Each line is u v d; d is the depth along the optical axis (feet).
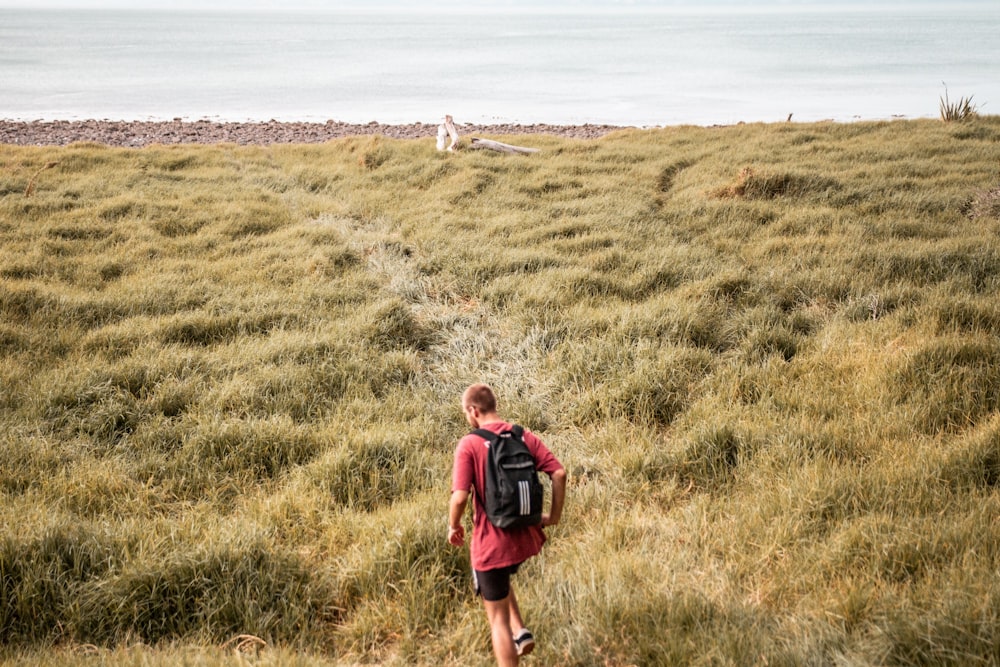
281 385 25.39
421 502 18.47
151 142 97.25
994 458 18.74
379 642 14.69
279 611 15.31
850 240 40.09
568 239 43.09
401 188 59.36
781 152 66.59
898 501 17.34
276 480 20.61
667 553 16.69
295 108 152.97
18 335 28.81
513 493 12.37
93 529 16.96
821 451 20.08
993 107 143.02
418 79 219.20
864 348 26.86
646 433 22.80
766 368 26.23
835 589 14.67
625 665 13.33
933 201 46.75
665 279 36.24
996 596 13.34
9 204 49.65
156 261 40.24
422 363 29.12
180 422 23.12
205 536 16.85
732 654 12.80
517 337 30.25
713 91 183.73
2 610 14.79
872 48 376.07
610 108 152.46
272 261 40.24
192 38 515.09
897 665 12.52
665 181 60.54
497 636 12.56
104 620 14.80
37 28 638.94
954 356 24.59
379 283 37.27
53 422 22.67
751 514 17.67
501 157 68.28
